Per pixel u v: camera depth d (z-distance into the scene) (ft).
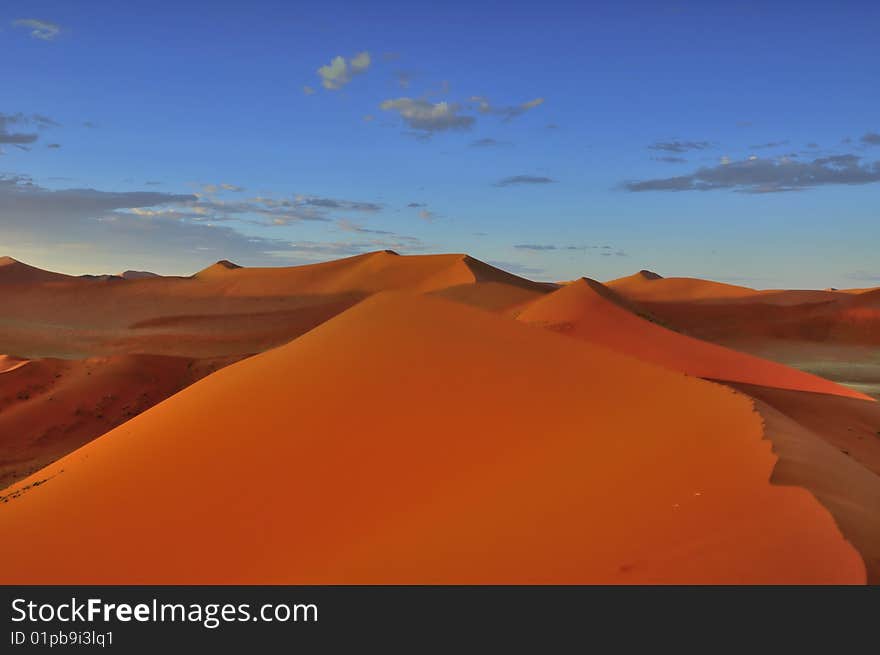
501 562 29.30
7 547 46.14
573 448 43.65
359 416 54.29
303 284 522.88
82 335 381.40
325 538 38.22
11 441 137.28
